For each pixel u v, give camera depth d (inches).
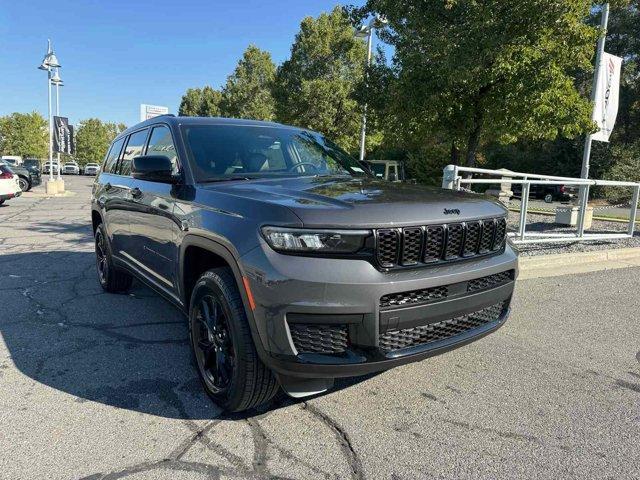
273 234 98.7
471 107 393.7
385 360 99.4
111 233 200.8
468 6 347.3
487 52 325.7
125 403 122.2
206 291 119.0
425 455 103.1
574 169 1282.0
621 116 1352.1
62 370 140.4
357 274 96.3
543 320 198.7
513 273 128.1
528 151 1376.7
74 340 163.6
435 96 371.6
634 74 1330.0
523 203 315.3
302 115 941.8
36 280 244.7
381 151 1375.5
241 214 108.3
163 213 143.9
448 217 109.8
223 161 144.6
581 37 334.3
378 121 462.3
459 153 497.4
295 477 94.8
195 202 126.3
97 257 232.4
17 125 3341.5
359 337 97.5
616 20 1312.7
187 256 131.0
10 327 175.2
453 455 103.5
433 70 367.9
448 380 140.2
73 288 230.1
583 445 108.3
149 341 163.5
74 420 113.7
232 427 112.3
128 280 216.8
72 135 1047.6
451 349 112.0
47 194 878.4
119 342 162.2
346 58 970.7
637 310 215.0
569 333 183.2
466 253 114.4
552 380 141.6
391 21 399.5
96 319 185.3
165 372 140.1
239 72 1416.1
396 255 101.4
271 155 155.4
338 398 128.0
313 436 109.5
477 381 139.9
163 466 97.2
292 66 974.4
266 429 112.0
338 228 96.6
